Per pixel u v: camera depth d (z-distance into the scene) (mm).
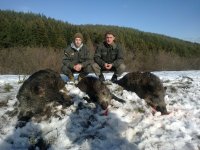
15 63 8375
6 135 1770
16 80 3279
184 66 11609
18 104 2068
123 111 2004
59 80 2146
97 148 1612
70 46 2818
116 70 2814
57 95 2084
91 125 1860
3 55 8570
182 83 3012
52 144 1683
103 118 1906
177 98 2402
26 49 9047
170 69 11289
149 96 2148
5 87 2623
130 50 12703
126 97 2230
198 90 2721
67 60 2787
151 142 1635
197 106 2211
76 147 1634
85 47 2820
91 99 2160
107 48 2828
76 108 2031
